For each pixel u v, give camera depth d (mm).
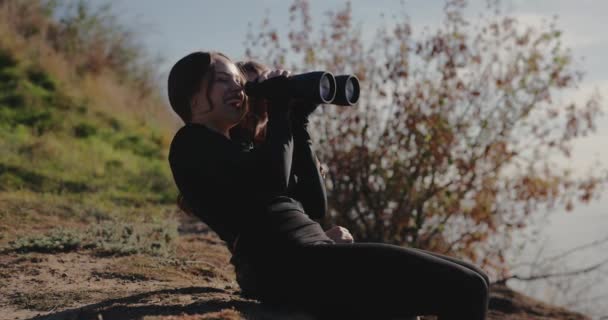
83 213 6449
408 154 6574
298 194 2826
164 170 9914
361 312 2420
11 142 8930
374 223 6770
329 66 6973
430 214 6617
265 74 2660
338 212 6770
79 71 12727
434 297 2338
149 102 13516
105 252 4684
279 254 2469
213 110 2668
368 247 2404
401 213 6578
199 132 2566
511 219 6594
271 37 7043
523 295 6762
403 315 2416
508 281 7164
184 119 2734
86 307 3080
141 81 13906
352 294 2402
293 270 2455
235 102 2684
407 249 2406
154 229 5562
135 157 10289
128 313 2896
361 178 6660
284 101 2594
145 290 3592
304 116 2855
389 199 6590
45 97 11078
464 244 6758
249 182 2496
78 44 13125
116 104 12250
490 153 6516
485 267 6785
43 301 3389
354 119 6730
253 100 2879
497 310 6148
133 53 13930
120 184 8562
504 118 6582
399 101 6559
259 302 3002
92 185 8047
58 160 8734
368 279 2381
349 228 6793
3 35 12000
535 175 6547
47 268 4137
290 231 2479
